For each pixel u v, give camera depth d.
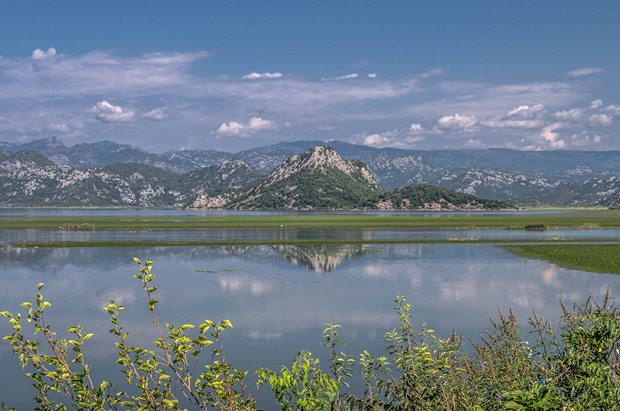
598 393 8.45
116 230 143.00
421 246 95.62
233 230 144.50
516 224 171.62
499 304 42.84
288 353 29.17
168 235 123.94
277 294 48.25
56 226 159.50
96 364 27.44
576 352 9.52
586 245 94.38
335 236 121.12
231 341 31.84
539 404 7.76
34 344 8.70
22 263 71.19
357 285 53.22
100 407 8.31
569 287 51.50
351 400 10.74
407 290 50.03
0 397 23.06
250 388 22.83
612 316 10.09
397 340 13.40
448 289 50.56
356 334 33.50
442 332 33.00
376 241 105.12
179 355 8.71
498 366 11.18
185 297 46.81
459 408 9.70
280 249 91.00
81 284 54.22
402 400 10.36
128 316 39.16
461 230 145.25
